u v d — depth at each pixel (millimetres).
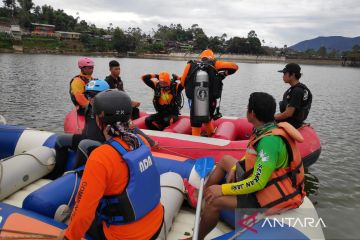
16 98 14617
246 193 2572
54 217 3141
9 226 2605
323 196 5777
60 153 4430
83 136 4199
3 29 109312
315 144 5387
